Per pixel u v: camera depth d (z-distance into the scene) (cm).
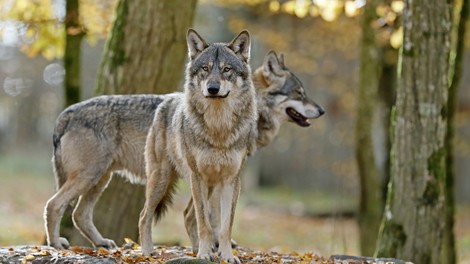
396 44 1786
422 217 1239
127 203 1438
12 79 6731
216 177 1045
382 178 2483
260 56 4053
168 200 1146
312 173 5334
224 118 1007
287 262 1055
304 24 2927
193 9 1477
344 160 4141
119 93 1438
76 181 1185
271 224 3478
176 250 1169
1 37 1914
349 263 1058
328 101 4394
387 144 2480
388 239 1265
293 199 4647
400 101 1255
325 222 3666
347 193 4306
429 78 1233
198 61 1039
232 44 1054
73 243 1402
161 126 1113
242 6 2712
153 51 1438
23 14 1844
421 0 1227
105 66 1462
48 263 1019
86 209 1252
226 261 993
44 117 7581
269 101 1477
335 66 3828
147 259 1019
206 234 1022
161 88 1454
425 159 1237
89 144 1191
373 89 2094
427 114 1234
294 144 5222
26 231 2555
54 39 1889
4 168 5588
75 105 1238
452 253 1519
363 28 2039
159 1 1432
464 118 4016
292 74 1519
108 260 1001
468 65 4178
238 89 1027
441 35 1233
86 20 1930
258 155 5500
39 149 7919
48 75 6481
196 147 1023
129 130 1208
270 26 2955
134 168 1222
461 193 4772
